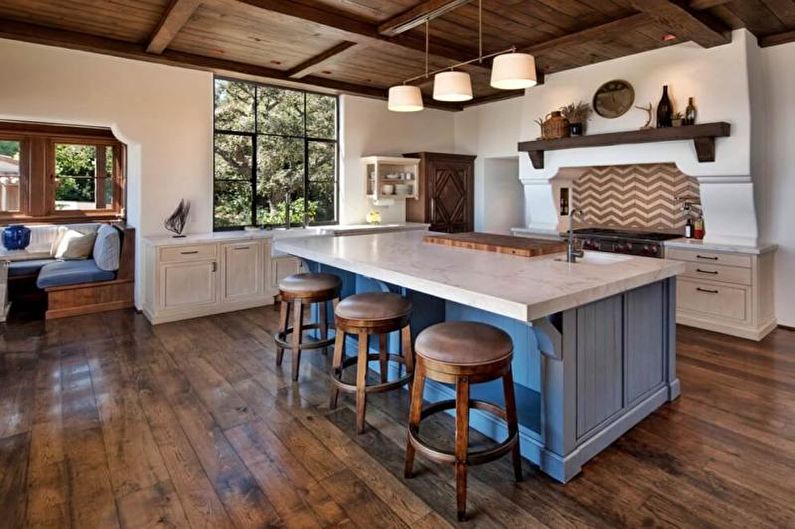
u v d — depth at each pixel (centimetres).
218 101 545
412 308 287
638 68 471
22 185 604
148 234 502
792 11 367
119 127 473
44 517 187
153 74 488
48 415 272
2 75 409
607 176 582
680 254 453
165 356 372
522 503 197
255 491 205
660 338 282
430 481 212
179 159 513
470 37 434
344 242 366
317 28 379
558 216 589
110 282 517
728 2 350
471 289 198
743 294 416
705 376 330
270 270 541
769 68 434
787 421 264
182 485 208
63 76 437
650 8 335
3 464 223
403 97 341
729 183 424
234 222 569
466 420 190
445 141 746
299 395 302
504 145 690
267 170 588
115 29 415
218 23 405
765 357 368
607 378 239
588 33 410
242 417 272
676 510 191
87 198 648
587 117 514
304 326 371
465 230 725
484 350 195
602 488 206
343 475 216
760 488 204
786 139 432
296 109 605
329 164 639
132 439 247
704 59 425
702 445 240
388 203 671
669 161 452
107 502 196
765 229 448
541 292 193
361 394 254
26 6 367
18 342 405
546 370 214
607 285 210
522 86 299
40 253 546
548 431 215
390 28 388
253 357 371
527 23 402
